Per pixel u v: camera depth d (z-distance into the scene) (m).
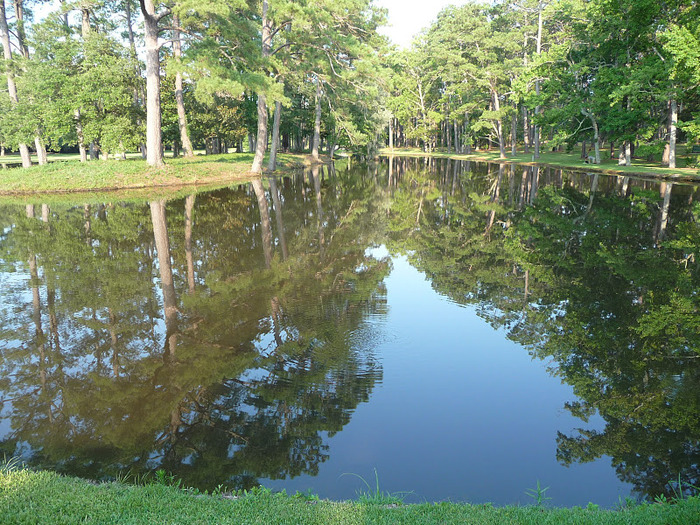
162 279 11.81
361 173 43.00
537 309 10.12
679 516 3.74
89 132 35.03
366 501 4.27
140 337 8.45
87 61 35.44
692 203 22.23
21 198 26.39
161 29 30.88
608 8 34.78
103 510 3.70
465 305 10.36
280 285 11.49
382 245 16.14
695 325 9.18
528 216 20.84
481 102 61.12
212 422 5.90
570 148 44.75
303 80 40.66
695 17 30.25
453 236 17.56
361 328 8.94
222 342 8.27
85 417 6.02
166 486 4.46
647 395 6.73
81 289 11.06
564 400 6.56
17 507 3.71
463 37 59.03
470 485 4.80
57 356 7.76
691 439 5.66
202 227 18.27
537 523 3.64
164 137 46.44
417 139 87.31
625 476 4.98
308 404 6.37
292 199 25.98
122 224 18.69
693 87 30.00
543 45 57.16
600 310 10.06
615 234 16.81
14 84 37.41
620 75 35.88
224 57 30.94
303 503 4.09
